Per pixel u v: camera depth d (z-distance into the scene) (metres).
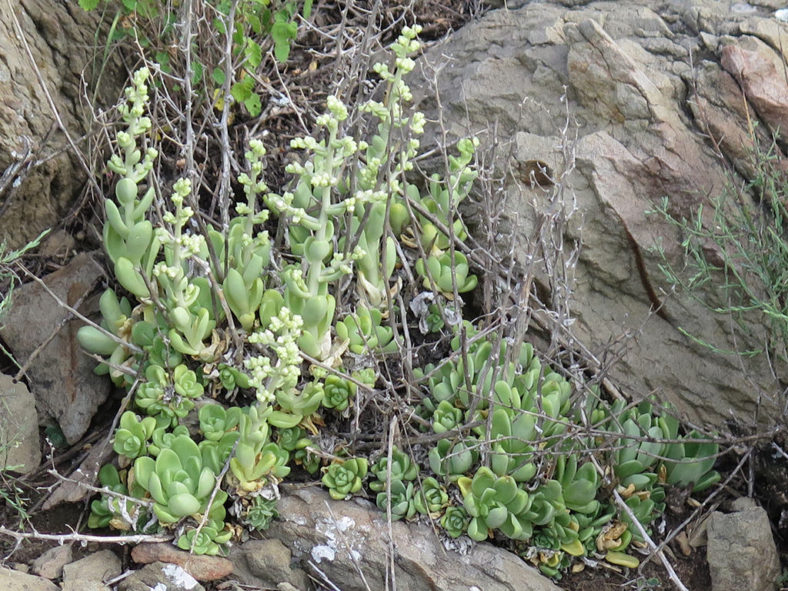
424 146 1.76
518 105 1.75
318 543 1.54
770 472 1.62
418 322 1.69
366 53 1.74
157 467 1.52
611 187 1.67
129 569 1.52
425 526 1.55
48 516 1.57
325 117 1.51
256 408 1.50
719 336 1.65
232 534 1.54
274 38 1.75
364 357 1.60
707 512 1.62
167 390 1.57
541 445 1.56
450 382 1.60
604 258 1.68
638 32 1.77
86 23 1.76
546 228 1.61
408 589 1.52
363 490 1.57
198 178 1.67
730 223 1.66
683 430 1.65
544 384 1.59
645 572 1.58
